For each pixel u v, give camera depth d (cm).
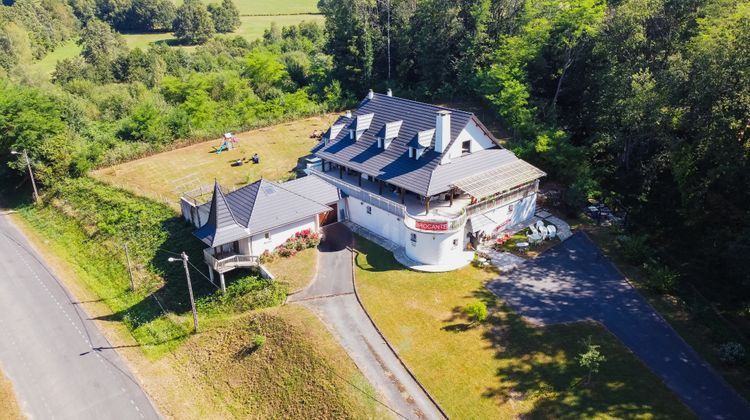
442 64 8750
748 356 3769
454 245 4800
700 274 4831
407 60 9238
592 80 7044
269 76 10012
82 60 12150
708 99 4731
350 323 4153
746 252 4144
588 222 5547
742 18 4691
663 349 3856
